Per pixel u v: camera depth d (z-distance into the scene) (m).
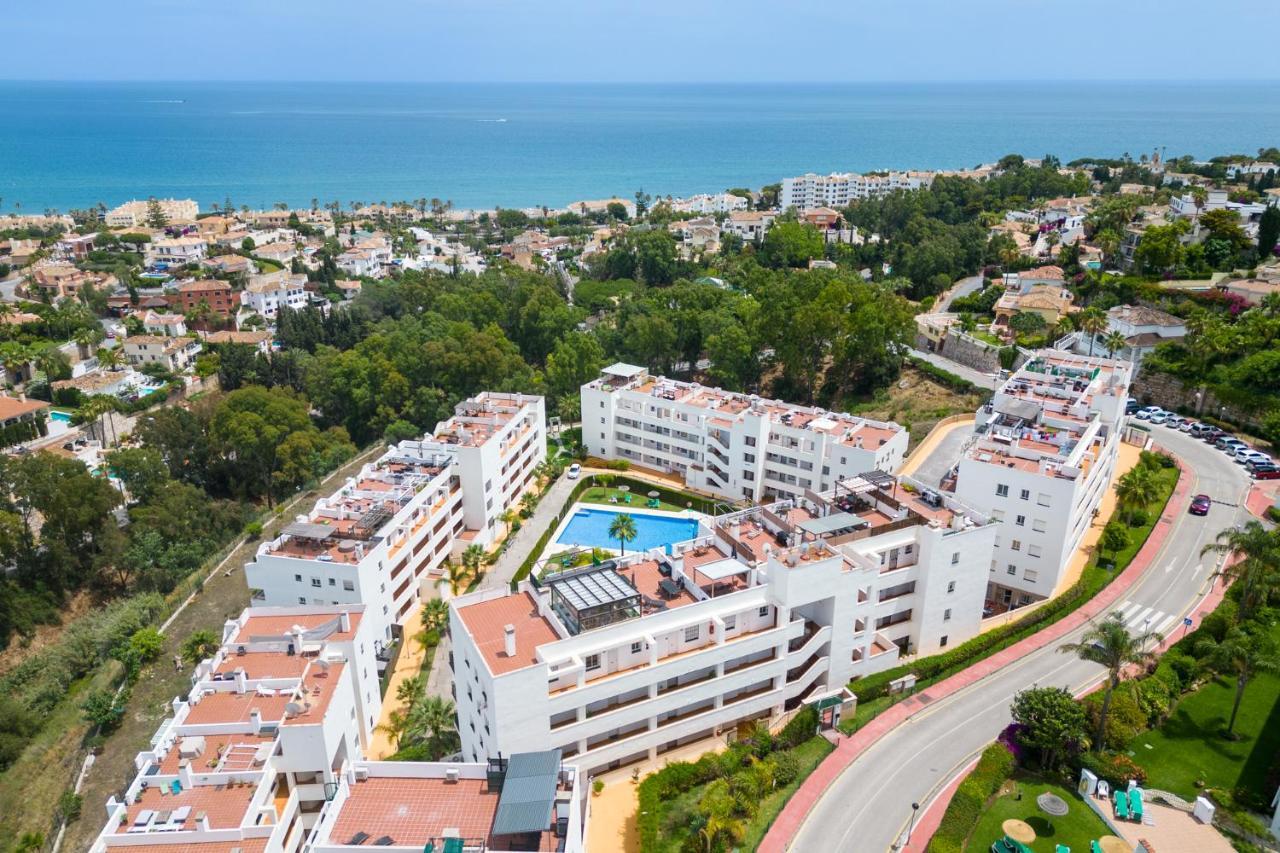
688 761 78.25
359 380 177.25
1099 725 76.69
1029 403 120.38
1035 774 75.88
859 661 88.06
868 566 86.31
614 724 74.50
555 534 133.38
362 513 108.19
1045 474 100.88
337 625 85.62
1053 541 101.56
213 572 132.25
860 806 73.69
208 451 160.88
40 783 94.88
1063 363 140.12
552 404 183.50
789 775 76.19
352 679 82.56
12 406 185.88
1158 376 160.38
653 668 74.75
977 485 106.75
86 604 133.50
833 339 171.00
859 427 134.75
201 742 69.56
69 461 134.62
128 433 193.75
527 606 80.06
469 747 78.69
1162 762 76.31
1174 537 114.75
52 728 103.06
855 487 97.62
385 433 170.00
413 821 56.53
